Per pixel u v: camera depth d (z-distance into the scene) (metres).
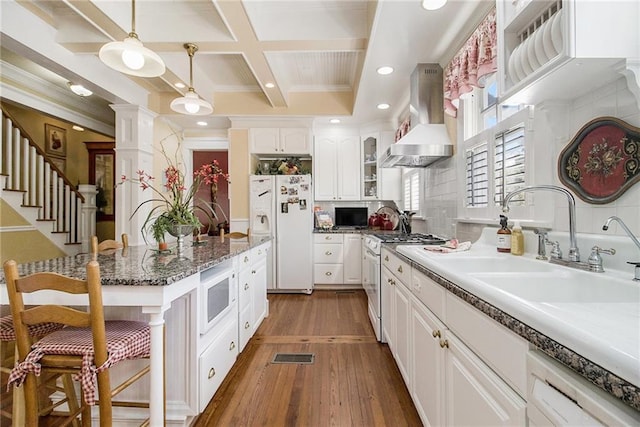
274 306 3.71
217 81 4.02
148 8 2.47
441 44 2.36
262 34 2.47
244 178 4.40
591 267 1.14
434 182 3.10
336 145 4.73
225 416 1.70
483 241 2.04
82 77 2.85
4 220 3.33
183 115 4.13
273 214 4.32
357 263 4.41
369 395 1.88
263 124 4.41
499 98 1.40
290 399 1.84
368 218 4.89
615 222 1.15
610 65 1.01
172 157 4.59
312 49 2.62
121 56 1.81
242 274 2.36
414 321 1.64
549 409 0.63
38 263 1.66
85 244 4.58
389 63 2.68
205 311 1.64
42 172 3.81
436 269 1.30
